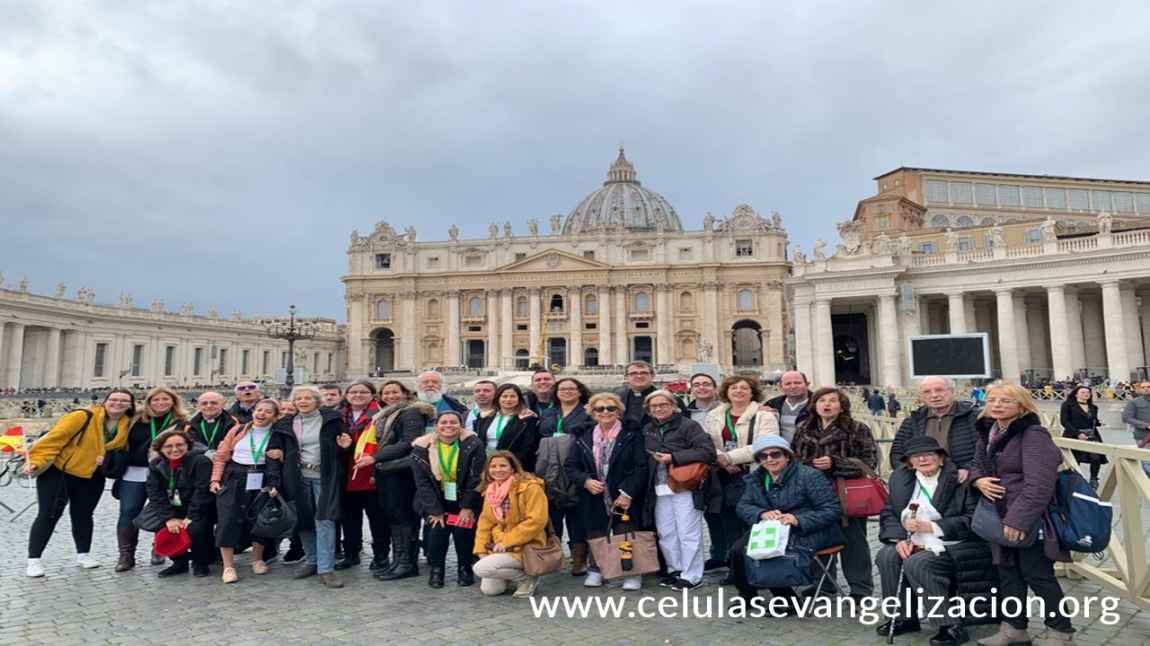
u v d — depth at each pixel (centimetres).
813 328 4566
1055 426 1445
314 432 908
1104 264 3753
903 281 4359
